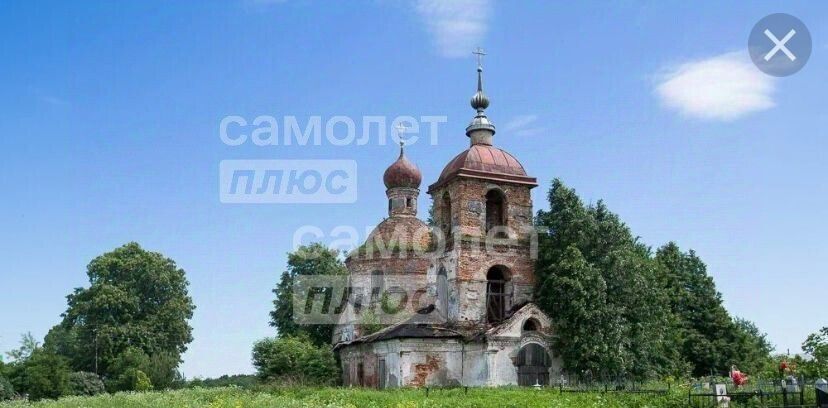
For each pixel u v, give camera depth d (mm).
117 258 93938
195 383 85312
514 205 55156
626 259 53031
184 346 95750
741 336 72188
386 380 52344
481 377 49812
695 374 69688
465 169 53688
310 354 64312
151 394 52094
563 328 50906
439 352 50781
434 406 32312
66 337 93375
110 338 88500
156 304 95062
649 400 32000
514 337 50094
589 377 49750
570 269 51000
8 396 74250
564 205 54594
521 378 49719
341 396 39344
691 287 74438
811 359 33750
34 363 80062
